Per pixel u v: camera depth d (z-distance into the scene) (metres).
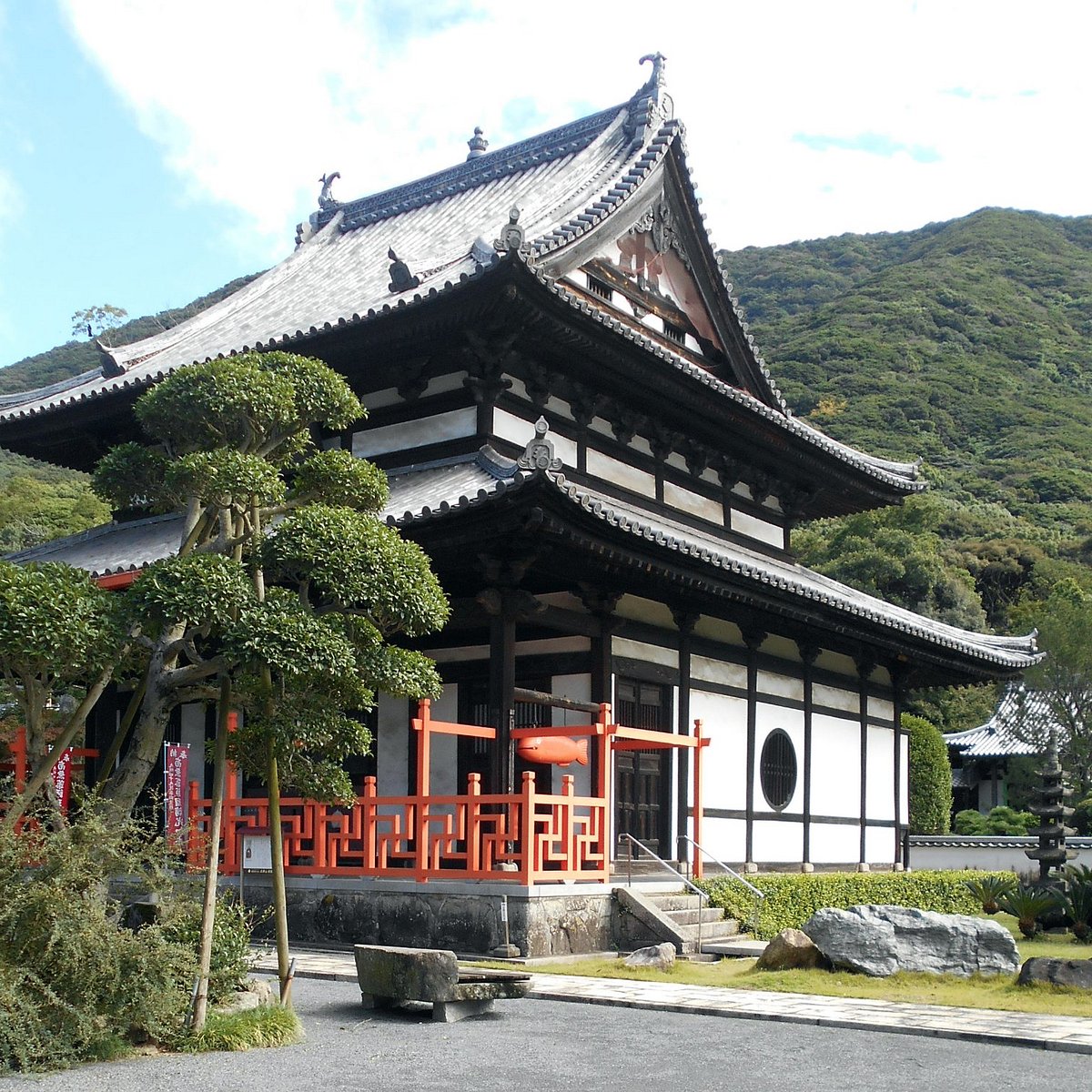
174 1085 8.41
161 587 9.80
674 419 22.47
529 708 19.30
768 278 141.50
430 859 16.16
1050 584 77.25
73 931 9.14
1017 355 116.75
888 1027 10.98
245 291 29.06
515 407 19.98
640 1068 9.27
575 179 25.55
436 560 17.25
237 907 12.39
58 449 25.77
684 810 20.25
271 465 11.28
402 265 19.61
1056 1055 10.02
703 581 18.33
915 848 34.69
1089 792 47.84
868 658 26.20
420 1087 8.49
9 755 19.44
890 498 28.52
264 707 10.66
